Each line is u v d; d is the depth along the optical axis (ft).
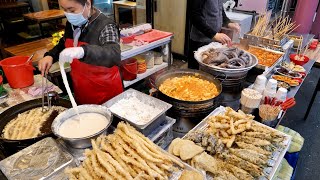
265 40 7.95
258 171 3.34
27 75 6.03
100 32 4.91
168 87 4.94
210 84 5.15
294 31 11.43
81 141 3.41
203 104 4.21
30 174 3.06
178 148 3.52
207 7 7.90
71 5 4.45
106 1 16.58
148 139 3.44
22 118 4.43
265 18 8.77
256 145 3.76
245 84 6.15
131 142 3.25
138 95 4.53
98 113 4.07
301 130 9.86
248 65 5.45
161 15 15.06
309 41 10.06
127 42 9.40
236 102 5.34
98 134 3.47
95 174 2.91
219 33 8.05
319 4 12.51
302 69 7.25
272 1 12.97
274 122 4.68
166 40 10.28
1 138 3.63
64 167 3.13
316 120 10.50
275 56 7.21
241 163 3.43
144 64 10.21
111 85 5.92
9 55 9.45
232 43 7.98
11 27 18.43
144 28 10.63
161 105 4.13
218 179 3.23
